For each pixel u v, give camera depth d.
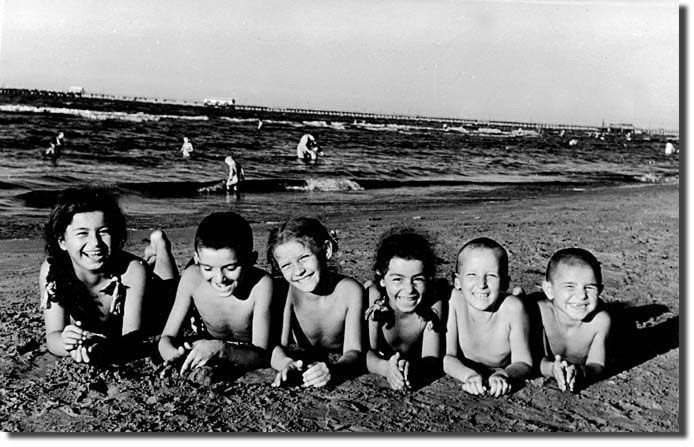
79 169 14.81
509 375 2.95
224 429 2.49
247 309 3.13
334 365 3.01
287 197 12.48
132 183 13.19
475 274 2.90
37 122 24.92
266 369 3.09
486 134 43.69
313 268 2.96
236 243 2.88
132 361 3.12
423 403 2.77
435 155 25.30
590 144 38.00
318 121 44.81
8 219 8.67
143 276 3.29
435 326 3.12
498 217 9.05
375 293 3.14
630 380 3.08
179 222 8.88
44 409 2.62
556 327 3.11
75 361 3.06
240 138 25.33
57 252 3.18
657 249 6.14
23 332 3.50
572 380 2.89
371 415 2.65
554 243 6.34
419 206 11.13
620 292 4.51
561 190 15.18
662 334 3.70
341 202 11.80
